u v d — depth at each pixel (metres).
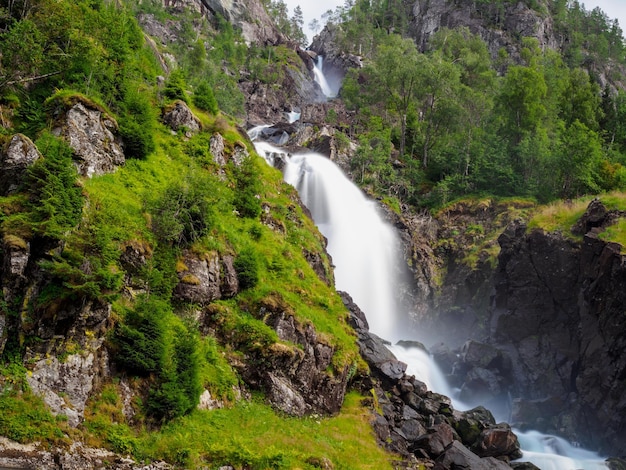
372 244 71.19
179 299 31.53
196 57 119.19
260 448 27.47
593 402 46.84
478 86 114.25
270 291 35.94
